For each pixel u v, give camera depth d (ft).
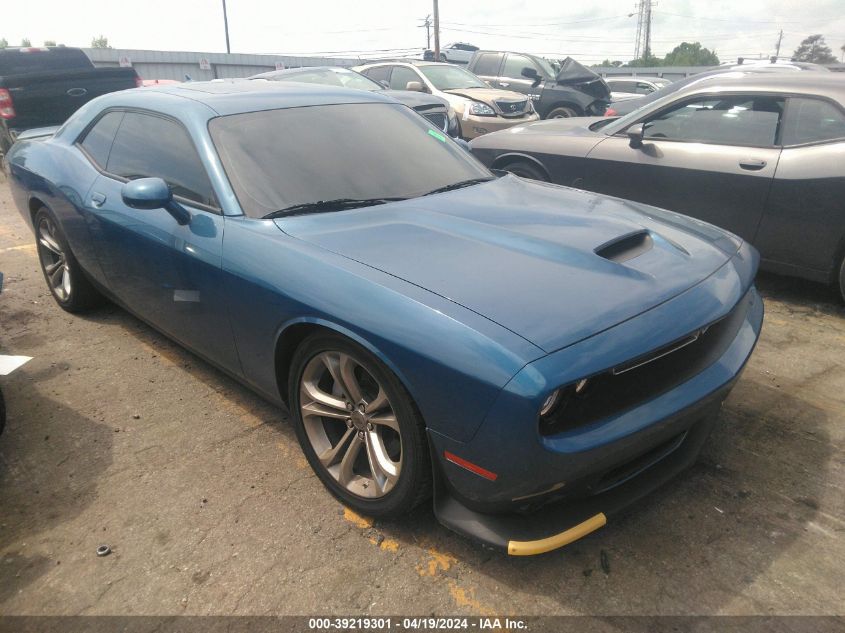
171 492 8.57
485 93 33.78
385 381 6.88
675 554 7.33
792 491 8.32
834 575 6.99
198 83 12.39
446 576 7.11
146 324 12.55
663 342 6.53
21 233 21.53
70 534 7.88
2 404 9.37
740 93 14.97
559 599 6.78
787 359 11.89
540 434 6.03
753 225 14.69
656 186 16.07
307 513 8.12
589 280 7.09
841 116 13.52
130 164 11.07
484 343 6.11
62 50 36.65
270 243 8.23
